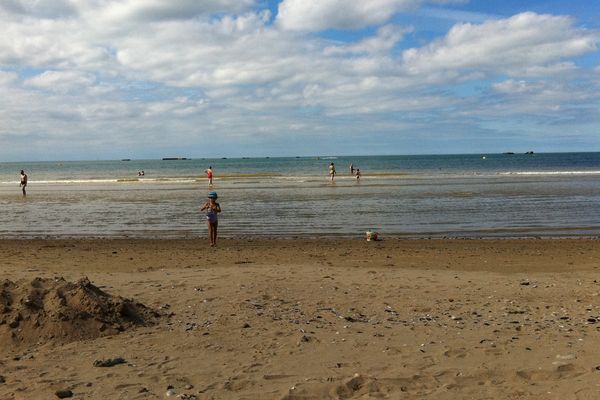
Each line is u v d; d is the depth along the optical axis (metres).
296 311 7.73
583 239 16.70
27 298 6.70
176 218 23.12
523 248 15.03
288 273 10.80
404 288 9.41
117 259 13.36
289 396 4.67
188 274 10.72
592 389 4.67
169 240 17.27
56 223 22.03
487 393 4.70
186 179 56.91
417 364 5.48
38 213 25.70
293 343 6.18
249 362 5.57
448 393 4.72
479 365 5.43
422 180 48.59
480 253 14.21
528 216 22.47
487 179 49.06
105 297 7.21
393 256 13.74
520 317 7.51
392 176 57.41
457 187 38.50
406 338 6.43
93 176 74.75
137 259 13.34
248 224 21.03
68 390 4.73
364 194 33.41
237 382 5.00
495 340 6.33
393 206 26.61
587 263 12.59
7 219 23.47
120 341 6.26
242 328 6.79
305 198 31.20
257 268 11.58
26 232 19.66
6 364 5.55
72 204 29.83
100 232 19.47
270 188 40.25
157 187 43.91
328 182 47.34
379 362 5.55
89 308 6.74
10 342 6.11
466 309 7.99
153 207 27.72
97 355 5.79
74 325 6.43
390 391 4.79
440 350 5.95
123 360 5.61
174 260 13.16
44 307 6.64
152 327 6.84
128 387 4.89
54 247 15.88
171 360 5.63
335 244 16.06
